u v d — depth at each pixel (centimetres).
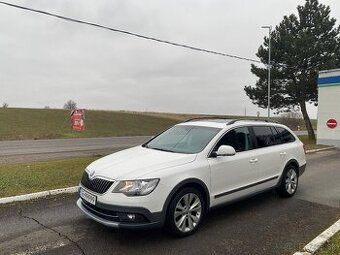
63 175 898
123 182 486
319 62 2798
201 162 559
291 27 2950
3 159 1390
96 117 5388
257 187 673
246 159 638
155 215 489
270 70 2803
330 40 2841
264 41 3006
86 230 548
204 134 625
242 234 547
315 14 2884
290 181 776
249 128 685
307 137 3297
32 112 5050
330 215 652
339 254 461
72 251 474
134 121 5525
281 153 740
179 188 517
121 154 603
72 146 2122
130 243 503
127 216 479
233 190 613
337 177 1047
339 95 1873
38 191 741
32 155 1564
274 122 784
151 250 481
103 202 489
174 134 667
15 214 617
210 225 584
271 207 698
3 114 4456
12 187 768
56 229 550
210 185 567
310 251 473
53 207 662
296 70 2870
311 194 817
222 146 577
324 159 1475
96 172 524
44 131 3350
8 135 2922
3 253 466
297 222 608
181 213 524
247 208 688
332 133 1919
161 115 7312
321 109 1961
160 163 527
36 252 470
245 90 3180
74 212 633
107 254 467
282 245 507
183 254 471
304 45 2741
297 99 2952
